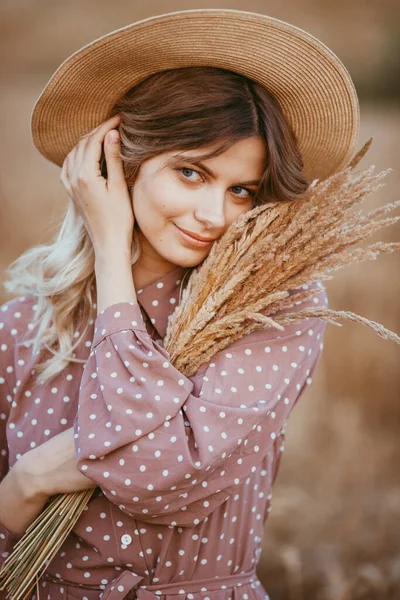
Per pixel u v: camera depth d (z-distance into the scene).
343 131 1.78
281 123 1.64
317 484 3.65
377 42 15.41
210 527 1.69
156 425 1.50
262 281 1.62
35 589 1.80
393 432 4.20
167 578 1.67
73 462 1.60
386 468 3.79
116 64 1.67
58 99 1.75
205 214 1.60
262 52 1.62
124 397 1.51
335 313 1.55
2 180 7.20
